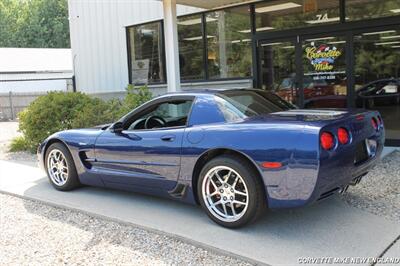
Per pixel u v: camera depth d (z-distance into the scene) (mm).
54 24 57719
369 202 5133
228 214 4449
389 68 8633
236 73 11180
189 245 4172
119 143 5355
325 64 9477
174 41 8711
